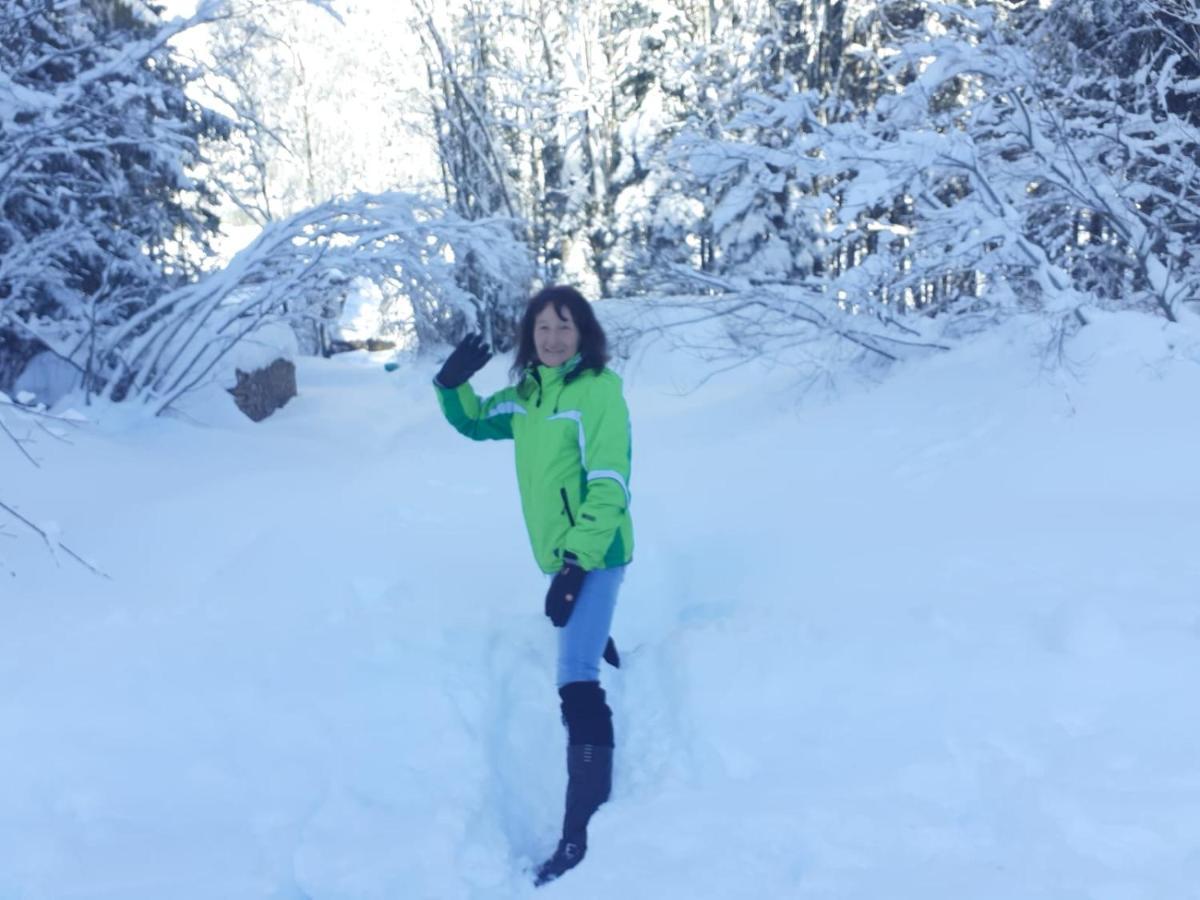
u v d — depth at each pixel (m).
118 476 7.24
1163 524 4.25
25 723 3.04
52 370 11.37
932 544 4.30
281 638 3.60
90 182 11.30
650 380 13.76
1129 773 2.53
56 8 9.66
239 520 5.59
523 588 4.20
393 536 5.00
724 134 9.53
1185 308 7.83
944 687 3.02
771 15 17.92
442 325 20.34
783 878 2.34
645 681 3.45
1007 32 9.29
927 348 8.47
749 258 16.97
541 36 22.12
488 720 3.19
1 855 2.51
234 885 2.43
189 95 11.45
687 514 5.31
